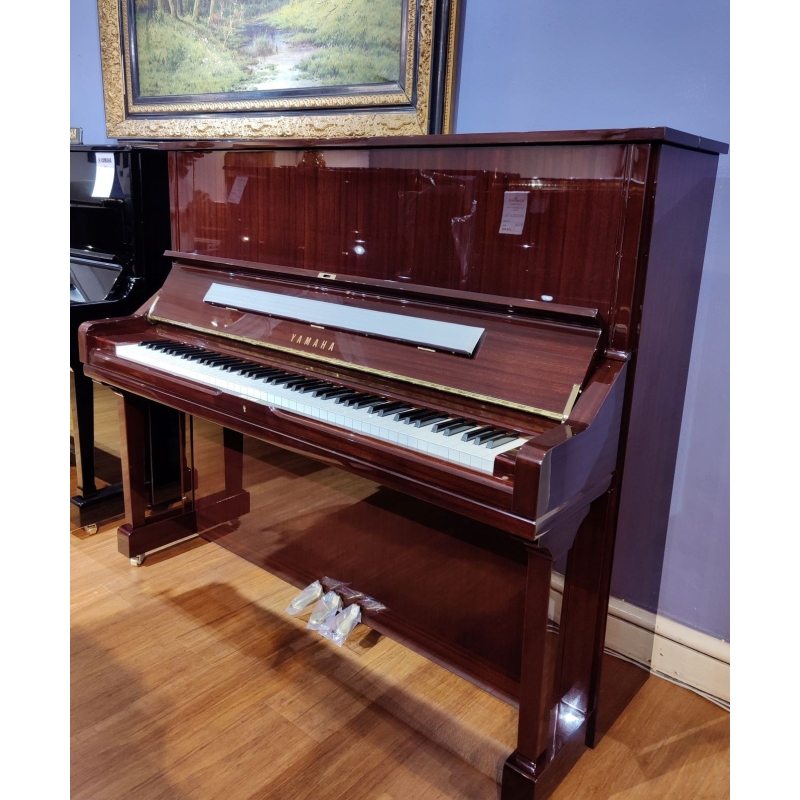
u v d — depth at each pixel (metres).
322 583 2.13
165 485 2.48
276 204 1.86
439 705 1.77
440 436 1.37
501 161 1.44
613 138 1.27
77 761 1.55
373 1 2.08
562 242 1.39
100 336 2.11
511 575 1.68
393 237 1.65
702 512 1.79
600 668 1.58
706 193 1.54
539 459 1.17
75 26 3.21
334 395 1.60
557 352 1.41
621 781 1.54
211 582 2.27
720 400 1.71
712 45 1.59
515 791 1.46
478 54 1.95
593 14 1.74
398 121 2.10
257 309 1.90
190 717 1.70
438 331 1.56
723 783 1.54
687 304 1.58
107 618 2.07
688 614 1.87
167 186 2.48
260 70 2.46
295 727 1.68
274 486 2.22
